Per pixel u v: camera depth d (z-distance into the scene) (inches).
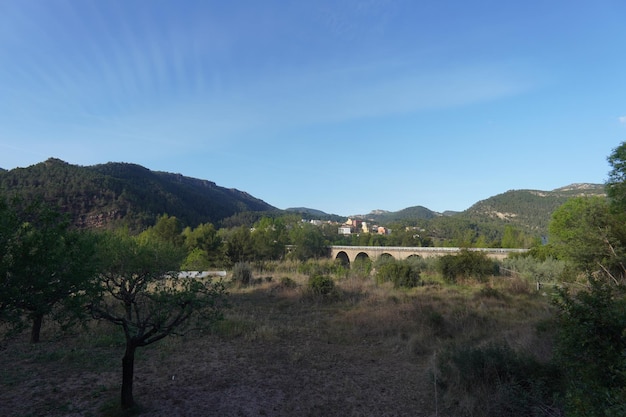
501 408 237.1
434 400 279.0
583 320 177.0
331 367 360.2
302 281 1016.9
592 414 142.6
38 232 187.8
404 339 452.8
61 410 253.0
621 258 698.2
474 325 475.8
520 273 1057.5
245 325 503.8
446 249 2279.8
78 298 214.2
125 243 487.8
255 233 2199.8
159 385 305.0
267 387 305.4
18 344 422.0
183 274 1059.9
